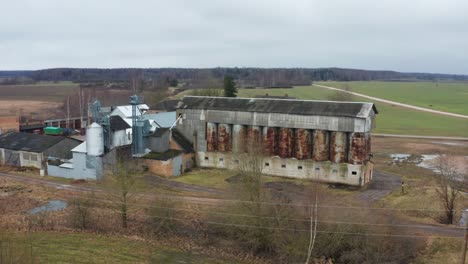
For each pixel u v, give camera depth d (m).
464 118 149.50
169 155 64.06
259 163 48.22
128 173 47.34
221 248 40.62
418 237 37.78
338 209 39.03
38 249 37.75
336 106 60.91
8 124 94.25
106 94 195.88
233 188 45.03
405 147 93.56
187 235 42.97
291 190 54.84
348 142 59.19
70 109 146.75
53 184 57.94
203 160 69.88
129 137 71.06
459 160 77.81
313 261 36.41
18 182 58.53
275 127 63.62
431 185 58.06
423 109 178.75
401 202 50.03
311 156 62.12
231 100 69.25
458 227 41.41
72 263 35.62
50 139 68.44
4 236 37.91
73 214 45.09
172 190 55.16
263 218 38.94
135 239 41.84
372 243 35.75
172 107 116.81
